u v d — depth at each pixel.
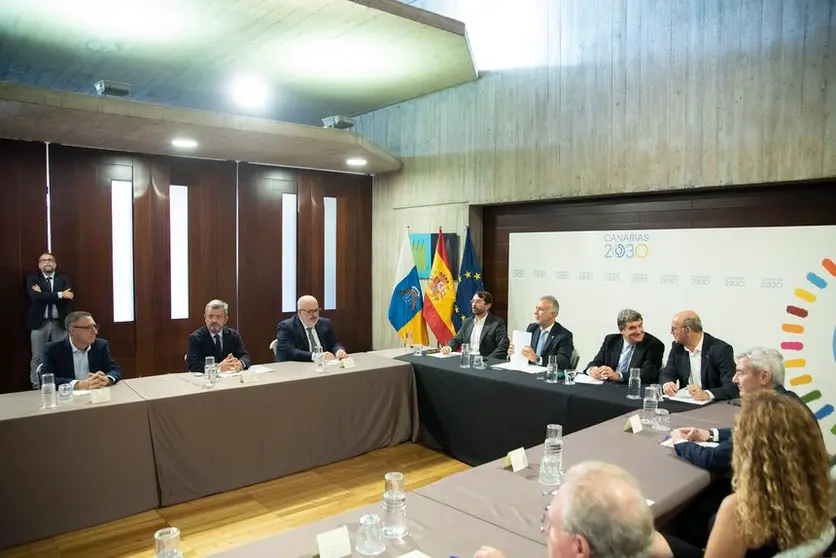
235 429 3.33
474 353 4.29
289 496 3.29
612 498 1.04
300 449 3.62
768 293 3.91
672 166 4.24
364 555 1.44
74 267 5.14
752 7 3.81
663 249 4.43
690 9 4.11
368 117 6.95
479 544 1.50
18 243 4.89
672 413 2.78
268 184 6.19
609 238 4.77
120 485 2.94
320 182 6.53
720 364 3.23
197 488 3.20
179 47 4.66
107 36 4.41
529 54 5.14
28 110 3.89
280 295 6.32
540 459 2.17
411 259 5.74
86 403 2.90
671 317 4.40
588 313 4.93
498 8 5.37
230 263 5.98
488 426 3.68
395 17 4.07
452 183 5.89
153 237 5.52
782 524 1.31
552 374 3.55
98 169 5.23
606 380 3.52
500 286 5.71
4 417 2.63
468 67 5.20
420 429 4.23
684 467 2.06
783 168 3.71
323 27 4.24
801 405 1.44
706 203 4.24
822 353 3.68
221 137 4.79
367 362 4.20
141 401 2.99
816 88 3.56
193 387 3.30
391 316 5.67
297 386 3.59
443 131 5.96
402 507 1.59
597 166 4.70
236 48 4.69
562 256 5.11
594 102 4.70
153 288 5.54
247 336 6.11
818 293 3.70
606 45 4.60
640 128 4.41
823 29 3.52
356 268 6.86
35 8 3.86
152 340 5.55
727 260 4.10
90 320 3.39
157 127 4.39
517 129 5.27
